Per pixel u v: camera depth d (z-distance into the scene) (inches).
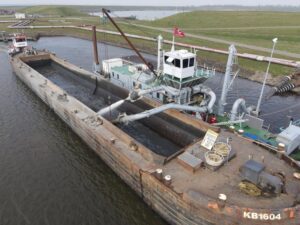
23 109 1728.6
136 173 916.6
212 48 3275.1
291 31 4119.1
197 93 1555.1
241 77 2468.0
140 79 1680.6
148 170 877.8
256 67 2501.2
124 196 989.8
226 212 682.2
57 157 1222.9
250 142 989.8
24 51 2837.1
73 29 5275.6
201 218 718.5
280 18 5502.0
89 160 1211.9
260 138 1167.6
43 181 1063.0
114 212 915.4
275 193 721.0
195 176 816.9
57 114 1642.5
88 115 1343.5
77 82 2317.9
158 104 1457.9
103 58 3235.7
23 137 1382.9
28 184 1045.8
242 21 5561.0
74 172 1120.8
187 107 1320.1
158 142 1417.3
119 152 1000.2
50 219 885.8
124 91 1756.9
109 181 1071.6
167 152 1322.6
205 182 788.0
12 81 2315.5
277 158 887.7
